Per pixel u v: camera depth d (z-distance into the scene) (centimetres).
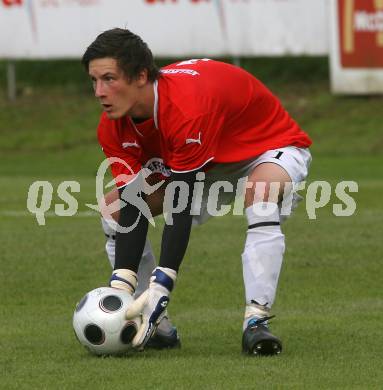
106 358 1883
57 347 2023
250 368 1783
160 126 1820
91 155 7425
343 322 2267
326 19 7388
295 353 1927
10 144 7825
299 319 2305
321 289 2705
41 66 9106
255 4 7438
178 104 1802
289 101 8244
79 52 7562
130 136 1881
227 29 7469
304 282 2803
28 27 7581
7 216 4281
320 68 8694
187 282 2816
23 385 1689
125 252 1920
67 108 8444
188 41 7506
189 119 1792
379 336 2106
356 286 2748
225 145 1920
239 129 1923
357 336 2105
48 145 7788
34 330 2220
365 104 8081
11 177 6131
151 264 2075
